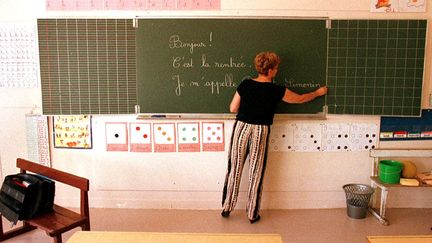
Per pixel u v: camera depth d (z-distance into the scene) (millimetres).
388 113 3455
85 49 3422
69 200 3701
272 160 3576
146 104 3492
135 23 3371
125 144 3582
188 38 3381
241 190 3604
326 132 3521
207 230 3199
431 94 3463
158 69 3434
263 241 1594
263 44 3377
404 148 3547
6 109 3584
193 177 3613
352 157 3574
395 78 3404
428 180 3293
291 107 3471
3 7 3422
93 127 3568
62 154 3635
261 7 3344
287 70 3410
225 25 3357
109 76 3455
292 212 3576
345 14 3344
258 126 3145
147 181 3639
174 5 3357
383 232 3162
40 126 3584
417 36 3340
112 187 3662
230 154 3273
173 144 3561
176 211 3604
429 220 3393
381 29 3338
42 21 3383
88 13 3395
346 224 3316
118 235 1647
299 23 3346
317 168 3592
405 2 3318
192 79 3441
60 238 2443
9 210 2570
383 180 3375
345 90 3438
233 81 3432
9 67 3514
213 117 3484
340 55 3387
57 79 3473
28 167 2912
